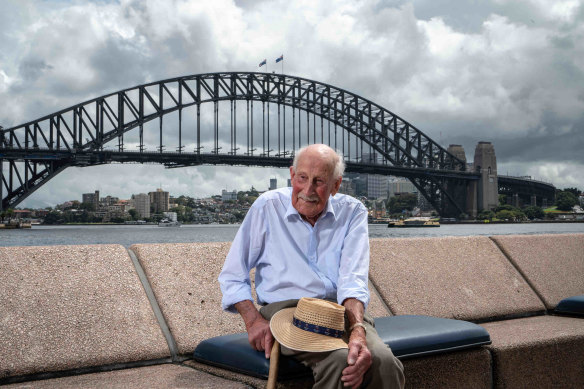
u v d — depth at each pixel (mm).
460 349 2504
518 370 2703
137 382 2213
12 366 2316
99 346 2533
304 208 2234
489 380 2602
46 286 2643
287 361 2088
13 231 129500
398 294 3537
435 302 3604
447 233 117125
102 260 2896
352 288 2191
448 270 3900
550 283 4238
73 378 2355
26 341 2418
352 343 1936
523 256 4371
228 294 2277
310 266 2291
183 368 2479
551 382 2840
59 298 2627
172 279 2996
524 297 4000
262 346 2139
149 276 2959
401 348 2271
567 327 3232
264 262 2350
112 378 2311
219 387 2074
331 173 2225
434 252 4004
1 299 2506
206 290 3031
